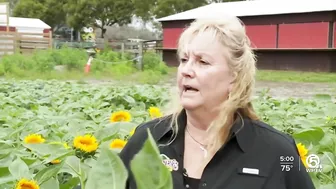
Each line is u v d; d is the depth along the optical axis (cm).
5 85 1199
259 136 252
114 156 120
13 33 3133
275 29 3212
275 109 755
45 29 4650
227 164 247
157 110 508
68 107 688
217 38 247
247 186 243
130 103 833
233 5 3588
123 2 5888
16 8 6512
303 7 3119
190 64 250
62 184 284
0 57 3038
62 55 2670
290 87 2348
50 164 296
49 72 2525
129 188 215
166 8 5659
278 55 3222
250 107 258
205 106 248
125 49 3111
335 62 3027
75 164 268
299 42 3117
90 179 119
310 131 398
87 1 5806
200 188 246
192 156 254
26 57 2614
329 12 2978
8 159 316
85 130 432
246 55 251
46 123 488
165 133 260
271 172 246
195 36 252
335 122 522
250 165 246
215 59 246
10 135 408
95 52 2955
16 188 224
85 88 1095
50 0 6406
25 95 914
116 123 366
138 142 267
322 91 2189
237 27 251
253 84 255
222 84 248
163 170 97
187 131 259
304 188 251
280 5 3294
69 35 6950
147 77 2405
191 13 3600
